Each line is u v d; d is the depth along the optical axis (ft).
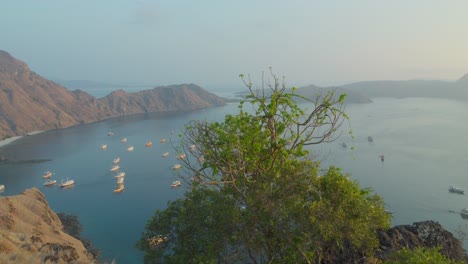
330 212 35.14
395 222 210.79
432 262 34.71
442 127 560.61
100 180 325.21
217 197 39.96
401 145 422.41
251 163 40.68
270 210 35.83
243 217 38.17
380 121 646.74
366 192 41.42
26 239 56.85
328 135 42.09
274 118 41.06
